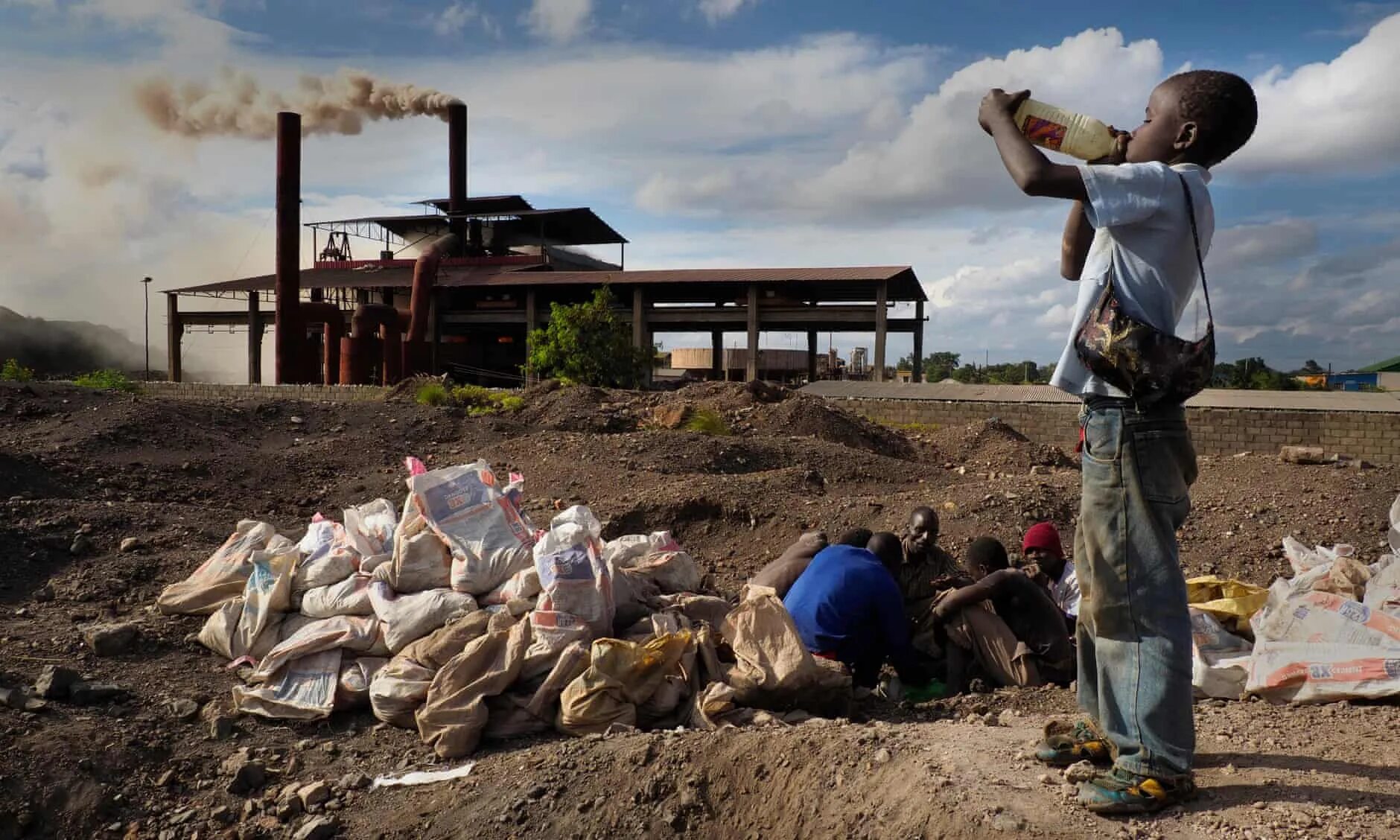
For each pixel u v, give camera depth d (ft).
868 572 16.11
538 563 15.46
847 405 92.94
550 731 13.88
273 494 32.30
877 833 9.12
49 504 23.54
